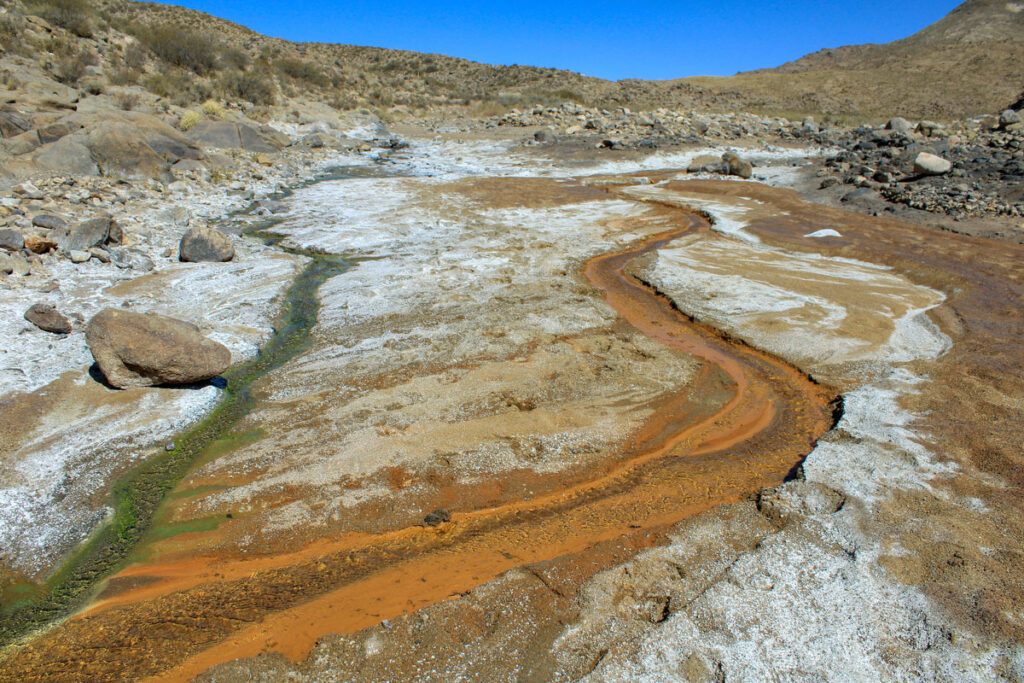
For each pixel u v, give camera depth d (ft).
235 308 26.55
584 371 21.59
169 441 17.58
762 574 12.12
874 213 47.70
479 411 18.95
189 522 14.56
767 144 87.10
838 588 11.73
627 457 17.04
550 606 11.53
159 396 19.65
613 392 20.31
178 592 12.60
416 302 27.76
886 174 57.77
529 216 45.60
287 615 11.84
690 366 22.26
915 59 182.80
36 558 13.55
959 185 51.60
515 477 16.07
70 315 23.68
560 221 44.27
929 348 23.03
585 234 40.60
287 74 105.09
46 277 26.76
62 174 43.37
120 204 40.52
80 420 18.15
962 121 105.60
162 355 19.02
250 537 14.07
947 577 11.87
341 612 11.89
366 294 28.53
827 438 17.19
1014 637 10.57
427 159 74.54
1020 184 50.29
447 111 108.17
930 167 56.08
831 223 43.60
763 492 14.73
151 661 10.82
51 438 17.22
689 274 31.89
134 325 18.94
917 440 16.69
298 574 13.01
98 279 27.55
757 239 39.42
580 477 16.14
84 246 29.66
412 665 10.36
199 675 10.32
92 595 12.63
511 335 24.32
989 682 9.82
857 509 13.82
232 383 21.03
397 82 123.54
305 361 22.34
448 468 16.31
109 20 90.63
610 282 31.48
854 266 33.58
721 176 65.67
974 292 28.58
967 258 33.88
